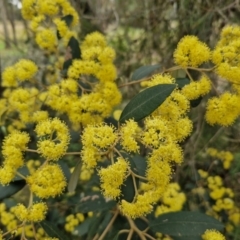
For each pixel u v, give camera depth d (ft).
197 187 1.56
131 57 1.99
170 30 1.75
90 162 0.82
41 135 0.86
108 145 0.81
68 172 1.16
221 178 1.59
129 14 2.09
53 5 1.13
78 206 1.25
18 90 1.07
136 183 0.88
